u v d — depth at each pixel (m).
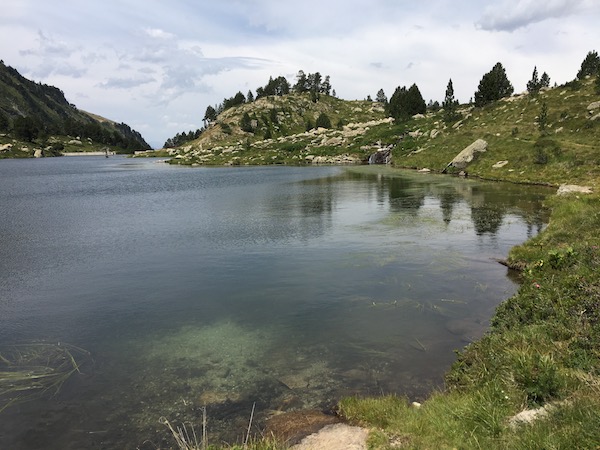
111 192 52.88
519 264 18.61
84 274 18.94
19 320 14.04
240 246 23.64
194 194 49.59
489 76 110.00
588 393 7.04
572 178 49.12
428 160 82.88
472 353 10.33
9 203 42.78
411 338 12.15
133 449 7.75
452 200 40.38
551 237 20.62
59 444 7.94
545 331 10.23
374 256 20.98
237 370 10.60
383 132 126.56
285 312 14.32
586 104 78.50
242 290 16.58
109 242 25.00
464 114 110.88
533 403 7.45
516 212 33.16
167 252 22.56
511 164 61.62
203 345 12.05
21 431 8.34
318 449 7.11
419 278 17.59
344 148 125.44
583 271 13.48
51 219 33.00
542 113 75.94
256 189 54.25
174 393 9.61
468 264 19.55
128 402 9.28
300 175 76.88
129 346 12.06
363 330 12.77
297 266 19.62
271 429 8.11
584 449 5.44
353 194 46.62
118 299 15.86
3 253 22.59
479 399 7.90
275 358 11.19
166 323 13.64
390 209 35.72
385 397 9.00
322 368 10.59
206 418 8.62
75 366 10.95
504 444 6.24
